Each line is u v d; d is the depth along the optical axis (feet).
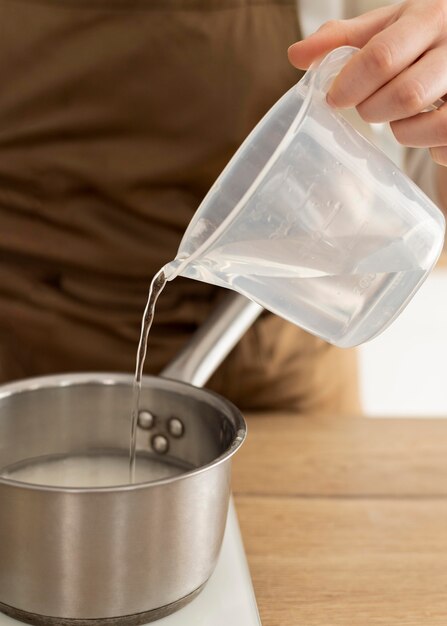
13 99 3.12
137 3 3.02
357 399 3.64
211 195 1.94
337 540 2.32
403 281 2.08
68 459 2.32
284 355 3.32
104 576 1.89
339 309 2.08
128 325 3.22
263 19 3.10
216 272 1.98
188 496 1.91
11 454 2.28
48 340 3.24
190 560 1.96
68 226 3.19
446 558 2.27
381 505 2.48
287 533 2.35
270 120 1.95
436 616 2.07
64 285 3.23
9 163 3.15
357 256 2.00
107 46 3.05
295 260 1.98
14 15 3.05
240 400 3.36
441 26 2.07
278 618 2.05
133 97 3.10
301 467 2.65
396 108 2.03
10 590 1.92
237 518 2.40
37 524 1.86
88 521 1.85
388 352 6.81
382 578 2.19
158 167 3.14
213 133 3.13
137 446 2.34
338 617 2.06
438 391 6.83
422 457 2.73
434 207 2.12
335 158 1.96
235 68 3.10
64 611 1.90
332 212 1.96
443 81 2.05
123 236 3.18
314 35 2.24
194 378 2.38
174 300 3.20
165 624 1.98
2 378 3.27
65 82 3.09
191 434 2.27
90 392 2.32
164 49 3.06
